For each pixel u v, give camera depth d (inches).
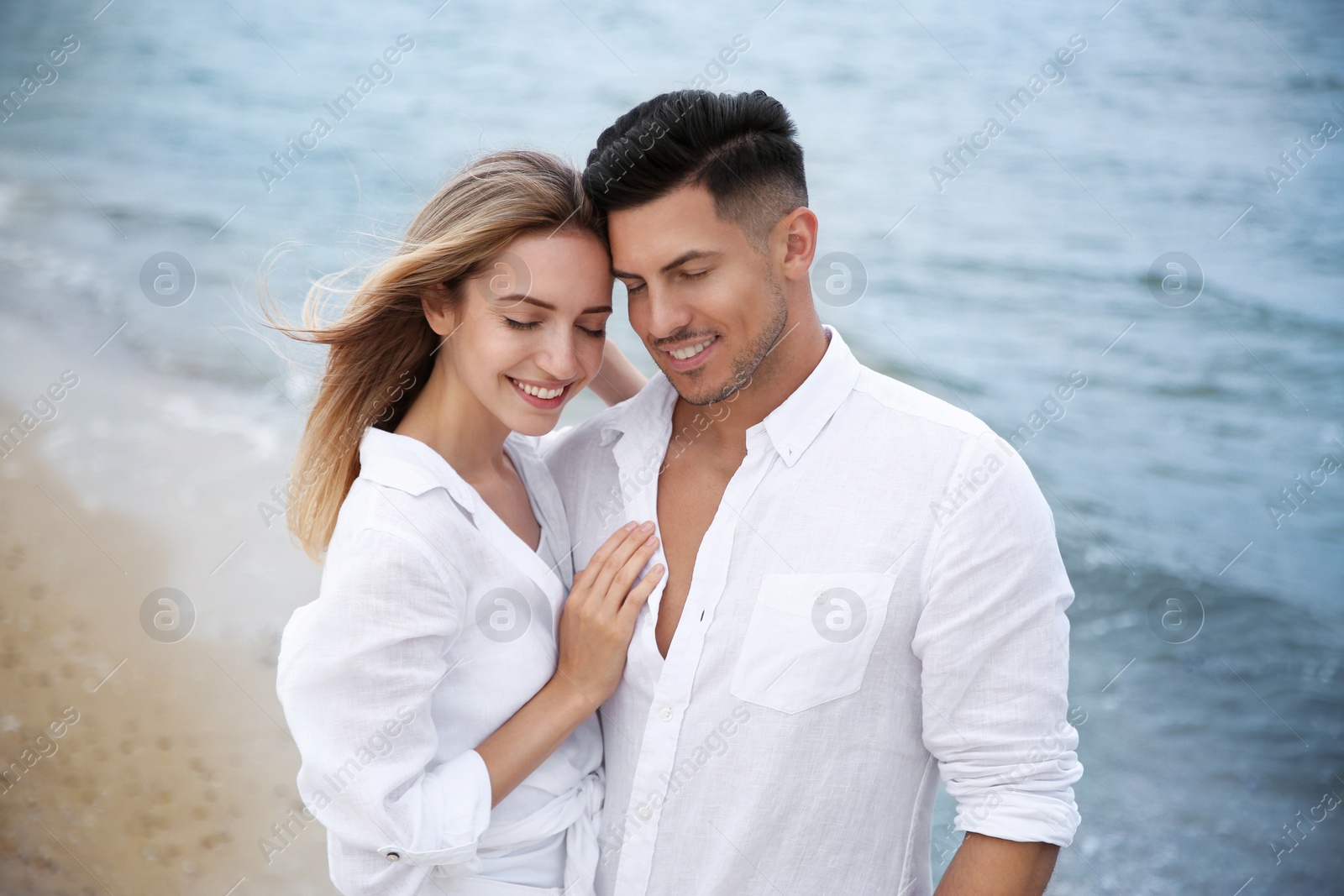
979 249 348.8
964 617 58.9
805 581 61.7
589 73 468.4
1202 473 259.1
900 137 410.6
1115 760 177.3
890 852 63.1
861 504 62.0
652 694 64.1
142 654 179.9
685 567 65.7
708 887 61.9
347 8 543.5
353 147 430.9
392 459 61.7
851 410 64.1
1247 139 406.6
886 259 341.7
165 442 254.4
